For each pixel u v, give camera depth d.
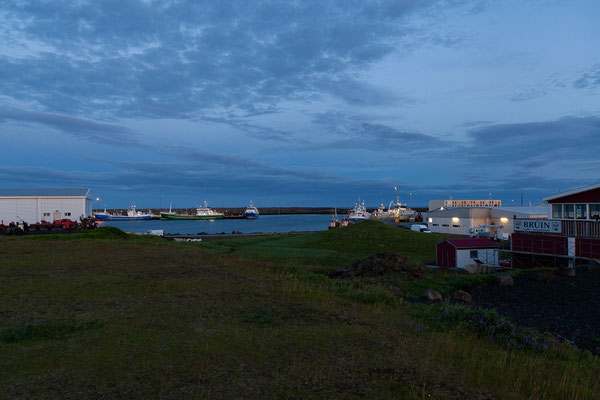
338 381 6.29
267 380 6.18
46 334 8.12
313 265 29.11
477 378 6.96
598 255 25.56
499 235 62.03
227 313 10.40
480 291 19.75
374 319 11.07
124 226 175.88
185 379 6.08
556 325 14.10
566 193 28.70
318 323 9.91
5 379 5.87
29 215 58.97
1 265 18.42
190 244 42.78
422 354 8.05
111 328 8.62
